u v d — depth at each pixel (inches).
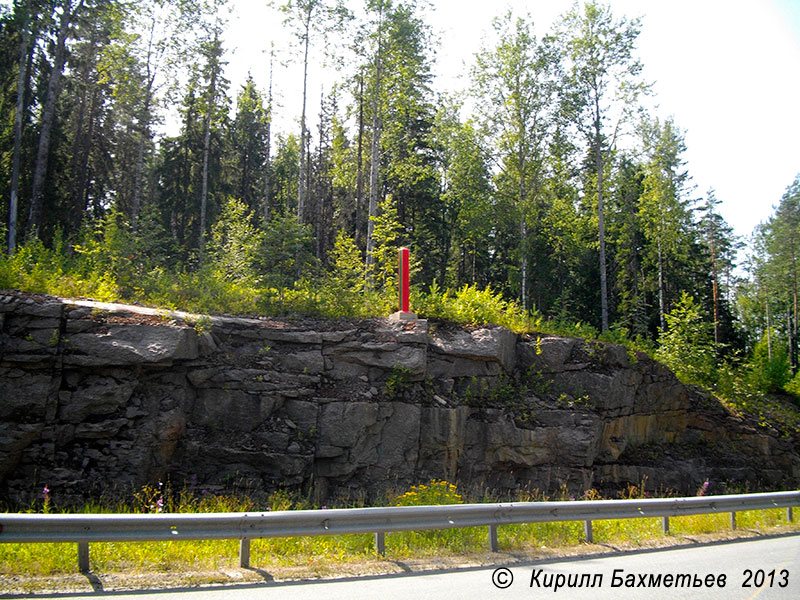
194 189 1512.1
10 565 265.6
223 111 1360.7
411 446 570.9
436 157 1553.9
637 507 429.1
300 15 1085.8
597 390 689.0
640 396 744.3
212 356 540.4
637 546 399.5
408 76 1068.5
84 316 494.9
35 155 1197.1
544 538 399.9
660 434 768.3
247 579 272.4
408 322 621.9
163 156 1715.1
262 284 782.5
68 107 1346.0
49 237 1216.8
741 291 2364.7
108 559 285.4
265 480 512.7
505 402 643.5
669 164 1573.6
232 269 815.7
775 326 2298.2
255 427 528.7
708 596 280.5
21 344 466.6
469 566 320.2
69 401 472.7
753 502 512.1
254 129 1849.2
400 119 1156.5
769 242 2034.9
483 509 354.3
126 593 244.2
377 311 669.9
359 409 549.3
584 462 631.8
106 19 1149.7
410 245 1521.9
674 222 1502.2
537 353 695.1
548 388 682.8
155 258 871.1
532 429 624.4
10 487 444.5
